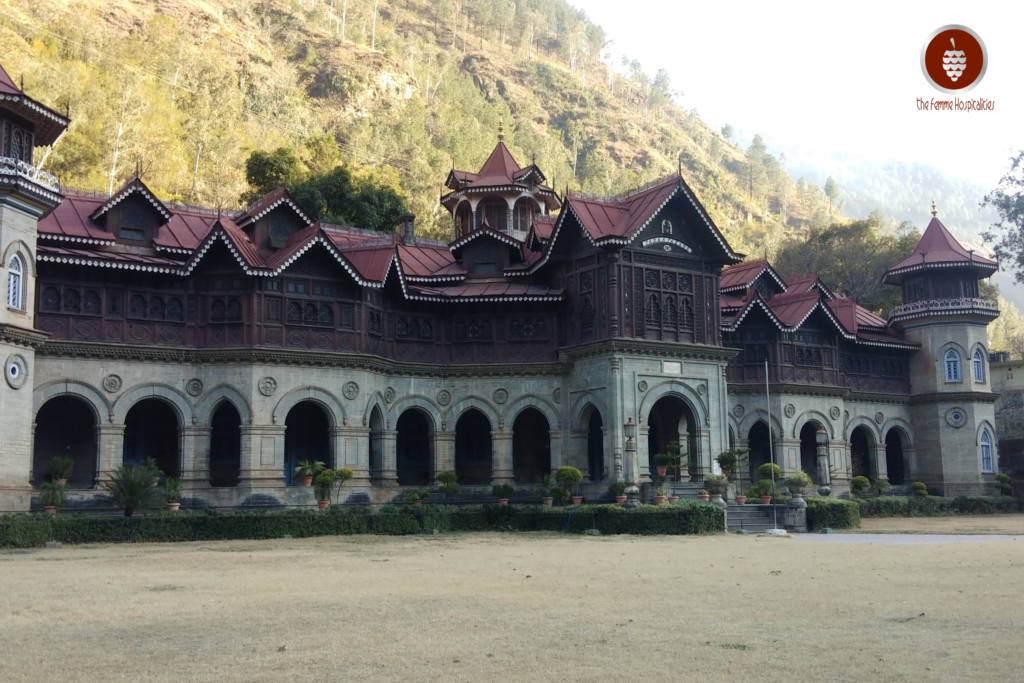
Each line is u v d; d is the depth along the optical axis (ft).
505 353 170.50
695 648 46.50
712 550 105.09
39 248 135.95
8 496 119.85
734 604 60.70
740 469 169.17
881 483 206.80
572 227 165.37
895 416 223.10
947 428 220.43
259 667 42.52
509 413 169.17
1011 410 276.00
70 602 62.13
